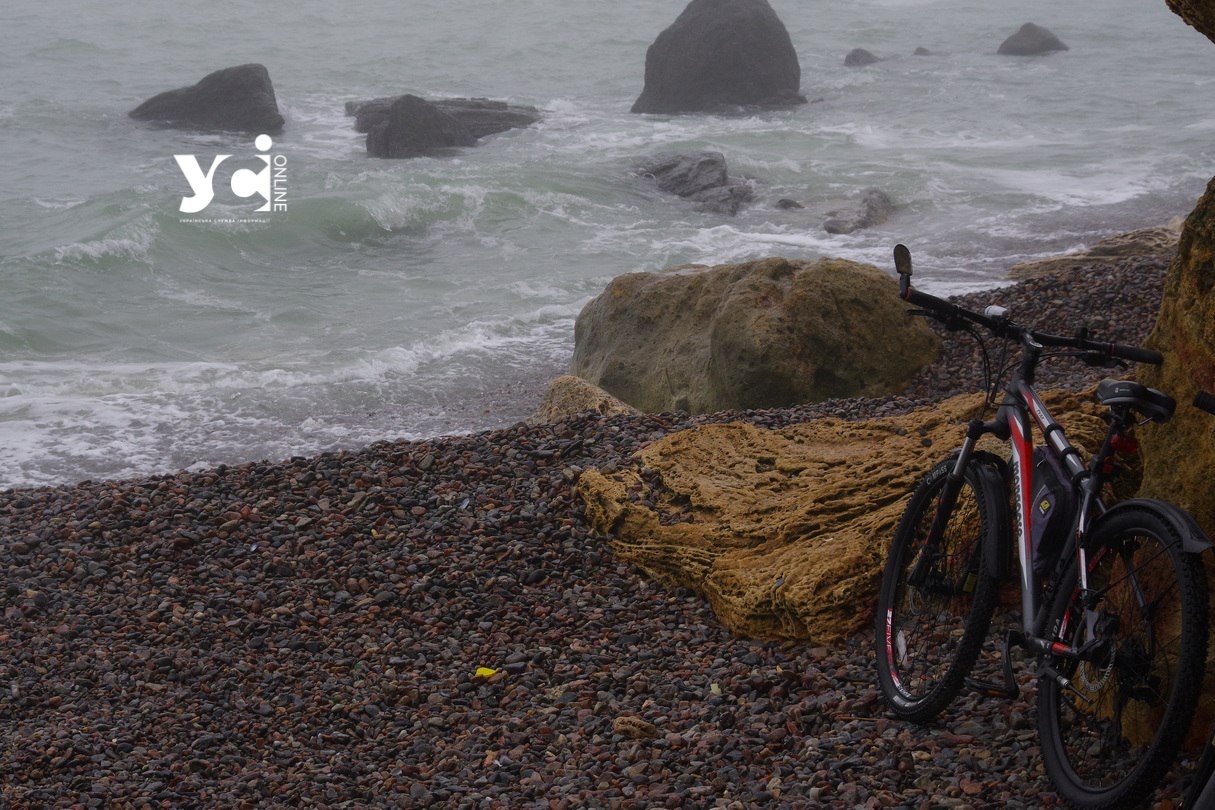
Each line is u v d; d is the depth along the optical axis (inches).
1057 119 1601.9
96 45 2427.4
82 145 1421.0
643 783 180.7
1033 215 1010.1
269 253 905.5
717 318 486.3
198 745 208.7
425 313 748.0
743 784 174.7
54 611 265.7
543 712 210.7
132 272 820.0
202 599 265.6
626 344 537.0
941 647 187.6
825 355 474.6
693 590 253.6
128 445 526.9
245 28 2847.0
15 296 744.3
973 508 182.4
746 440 298.8
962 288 751.7
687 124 1644.9
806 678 206.1
